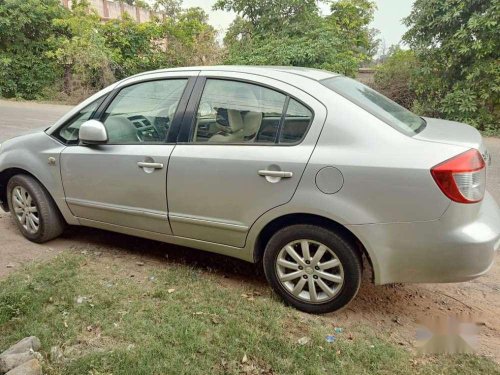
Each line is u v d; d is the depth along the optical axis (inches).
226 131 117.7
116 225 139.5
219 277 131.6
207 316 109.0
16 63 569.6
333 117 105.2
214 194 117.2
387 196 97.7
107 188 135.0
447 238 95.0
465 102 367.9
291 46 470.6
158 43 629.0
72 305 111.7
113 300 114.7
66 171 141.9
